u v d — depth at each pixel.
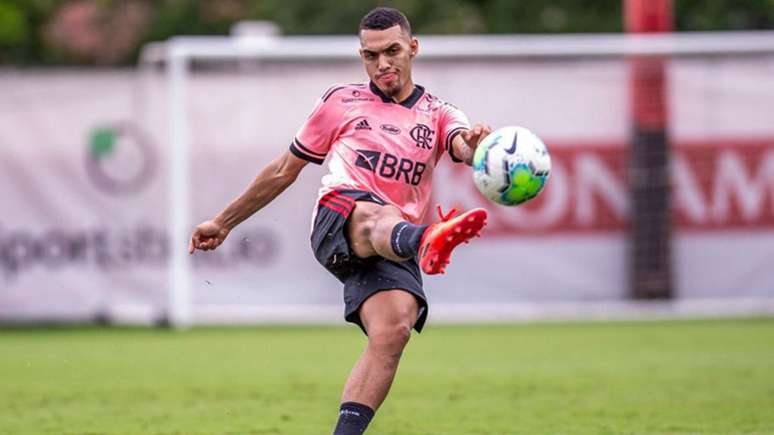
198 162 50.84
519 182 19.23
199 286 51.03
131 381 35.25
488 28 87.31
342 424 19.08
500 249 51.56
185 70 50.47
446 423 27.11
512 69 51.47
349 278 20.34
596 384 33.50
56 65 92.38
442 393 32.06
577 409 28.98
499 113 51.50
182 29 90.75
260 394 32.22
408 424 26.98
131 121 50.50
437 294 51.66
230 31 91.25
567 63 51.66
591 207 51.84
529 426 26.56
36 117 50.25
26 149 50.28
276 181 20.89
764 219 52.19
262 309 51.12
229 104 50.91
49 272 50.56
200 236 20.83
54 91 50.22
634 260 52.00
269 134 51.12
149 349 44.16
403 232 18.94
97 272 50.72
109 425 27.22
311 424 27.09
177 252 50.34
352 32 86.00
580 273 51.88
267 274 51.00
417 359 40.06
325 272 51.03
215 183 50.91
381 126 20.50
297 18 87.19
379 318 19.56
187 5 91.19
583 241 51.84
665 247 51.94
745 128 52.19
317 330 50.94
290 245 50.94
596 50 51.53
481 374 36.00
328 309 51.09
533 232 51.62
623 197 52.00
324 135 20.75
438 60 51.25
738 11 83.31
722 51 51.94
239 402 30.78
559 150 51.72
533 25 86.62
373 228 19.50
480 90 51.38
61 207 50.47
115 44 91.06
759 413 27.95
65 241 50.56
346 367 38.28
